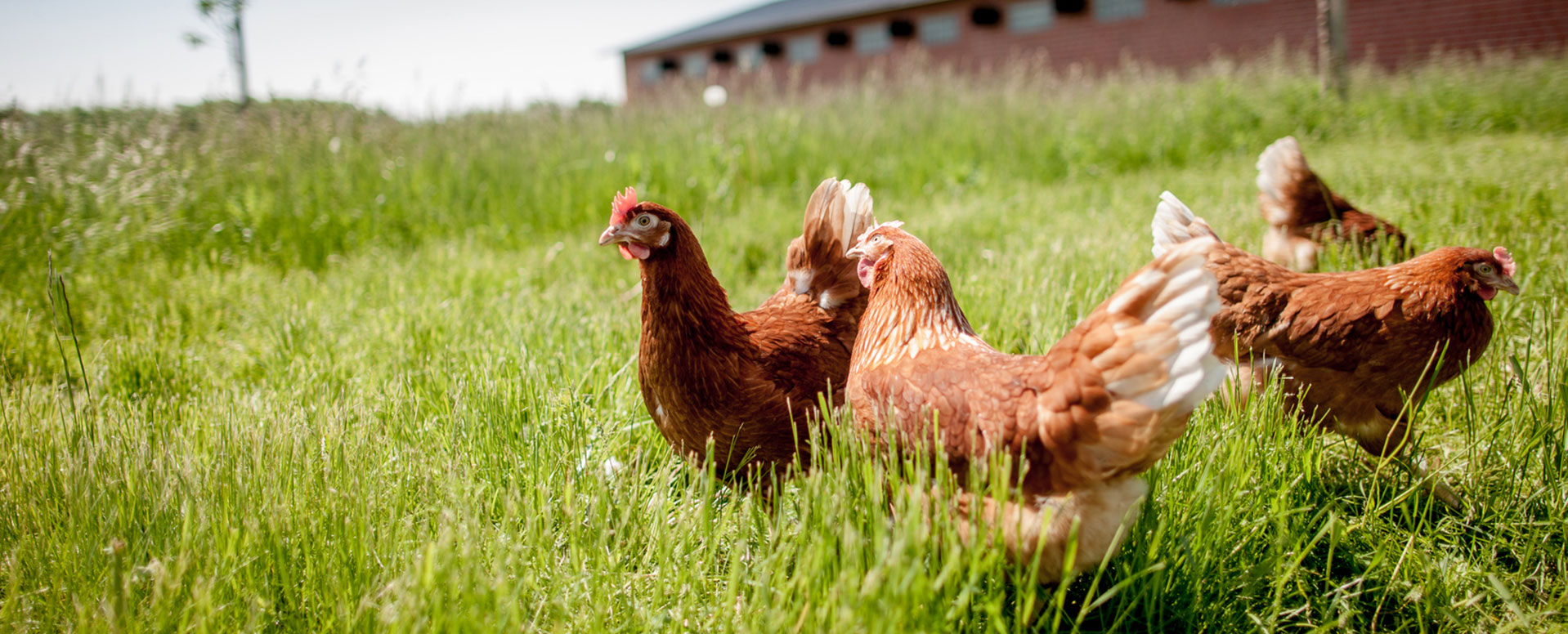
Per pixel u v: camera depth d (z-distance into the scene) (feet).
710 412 8.96
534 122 35.50
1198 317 6.02
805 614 6.34
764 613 6.63
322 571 7.23
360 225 24.88
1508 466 9.19
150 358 13.52
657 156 30.01
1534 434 9.09
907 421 7.57
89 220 21.79
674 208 27.09
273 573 7.45
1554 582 8.13
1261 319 10.13
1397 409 10.06
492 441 9.45
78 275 18.93
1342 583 8.15
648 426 10.99
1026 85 50.08
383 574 7.13
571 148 31.53
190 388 12.96
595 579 7.00
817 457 7.86
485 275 19.27
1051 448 6.59
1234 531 7.80
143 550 7.36
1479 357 10.00
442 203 26.61
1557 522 8.48
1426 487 9.32
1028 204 26.35
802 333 9.63
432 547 6.23
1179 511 7.75
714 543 7.50
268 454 8.54
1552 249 14.38
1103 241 17.80
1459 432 10.49
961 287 15.14
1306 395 10.28
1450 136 36.22
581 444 9.83
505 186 27.40
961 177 30.83
